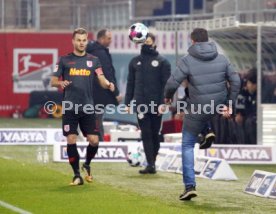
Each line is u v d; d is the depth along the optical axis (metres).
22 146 43.81
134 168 34.41
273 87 39.00
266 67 39.00
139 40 32.12
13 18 66.12
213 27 39.88
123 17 58.66
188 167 25.55
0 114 63.59
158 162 34.16
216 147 36.22
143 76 32.12
